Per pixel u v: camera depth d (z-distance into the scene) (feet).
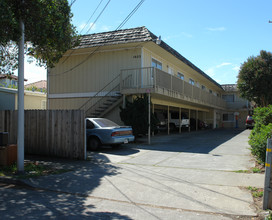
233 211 15.92
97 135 37.40
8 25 23.62
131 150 38.81
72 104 58.54
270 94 88.07
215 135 67.82
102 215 15.25
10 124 35.50
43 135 34.14
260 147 27.17
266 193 15.94
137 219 14.74
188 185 21.09
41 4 26.91
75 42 35.17
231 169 26.30
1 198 18.30
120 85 49.32
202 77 93.40
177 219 14.78
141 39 49.32
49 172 25.36
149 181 22.33
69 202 17.52
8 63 31.68
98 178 23.29
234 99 134.00
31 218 14.65
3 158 26.68
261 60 87.45
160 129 72.84
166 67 65.41
